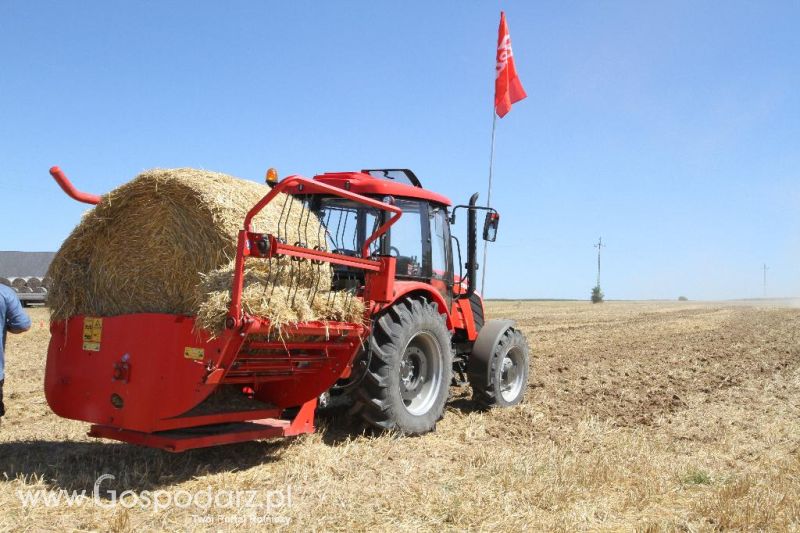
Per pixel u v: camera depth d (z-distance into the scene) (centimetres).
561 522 406
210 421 494
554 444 600
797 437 647
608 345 1661
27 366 1117
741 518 412
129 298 494
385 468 507
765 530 403
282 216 509
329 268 529
